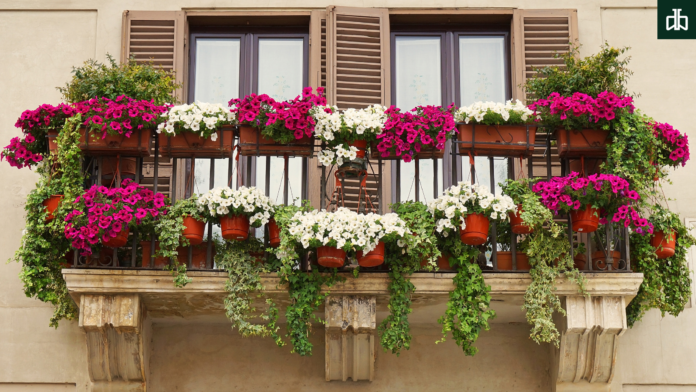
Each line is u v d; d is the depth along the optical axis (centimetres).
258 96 704
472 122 720
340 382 754
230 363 757
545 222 767
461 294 688
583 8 873
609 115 709
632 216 689
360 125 705
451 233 703
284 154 719
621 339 773
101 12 858
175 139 711
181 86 793
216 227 802
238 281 688
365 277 692
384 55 852
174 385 750
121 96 707
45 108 708
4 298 771
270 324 684
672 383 764
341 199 800
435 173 716
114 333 702
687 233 784
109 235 669
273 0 866
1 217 795
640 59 855
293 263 682
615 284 692
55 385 755
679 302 738
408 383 755
